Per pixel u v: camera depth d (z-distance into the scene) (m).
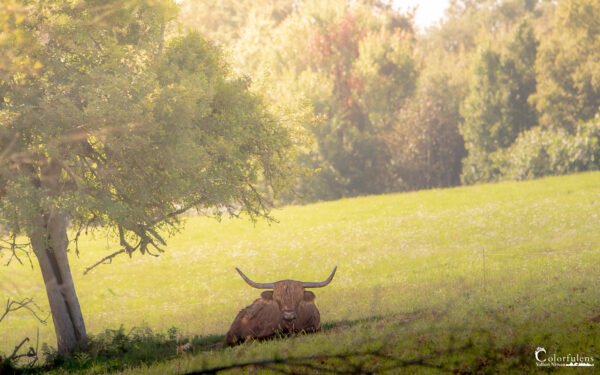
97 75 48.38
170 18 57.84
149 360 48.34
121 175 53.97
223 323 76.75
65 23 45.69
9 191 43.62
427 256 119.81
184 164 54.31
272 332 44.38
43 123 44.88
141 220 57.22
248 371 32.25
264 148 67.19
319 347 34.84
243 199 66.94
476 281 77.94
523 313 40.88
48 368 53.50
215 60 62.94
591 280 60.69
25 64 39.94
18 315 103.19
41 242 50.31
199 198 61.66
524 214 147.88
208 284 125.44
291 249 149.75
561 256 95.69
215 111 62.91
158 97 52.38
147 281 133.25
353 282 104.94
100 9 48.84
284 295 44.38
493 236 130.88
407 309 58.12
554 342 32.53
